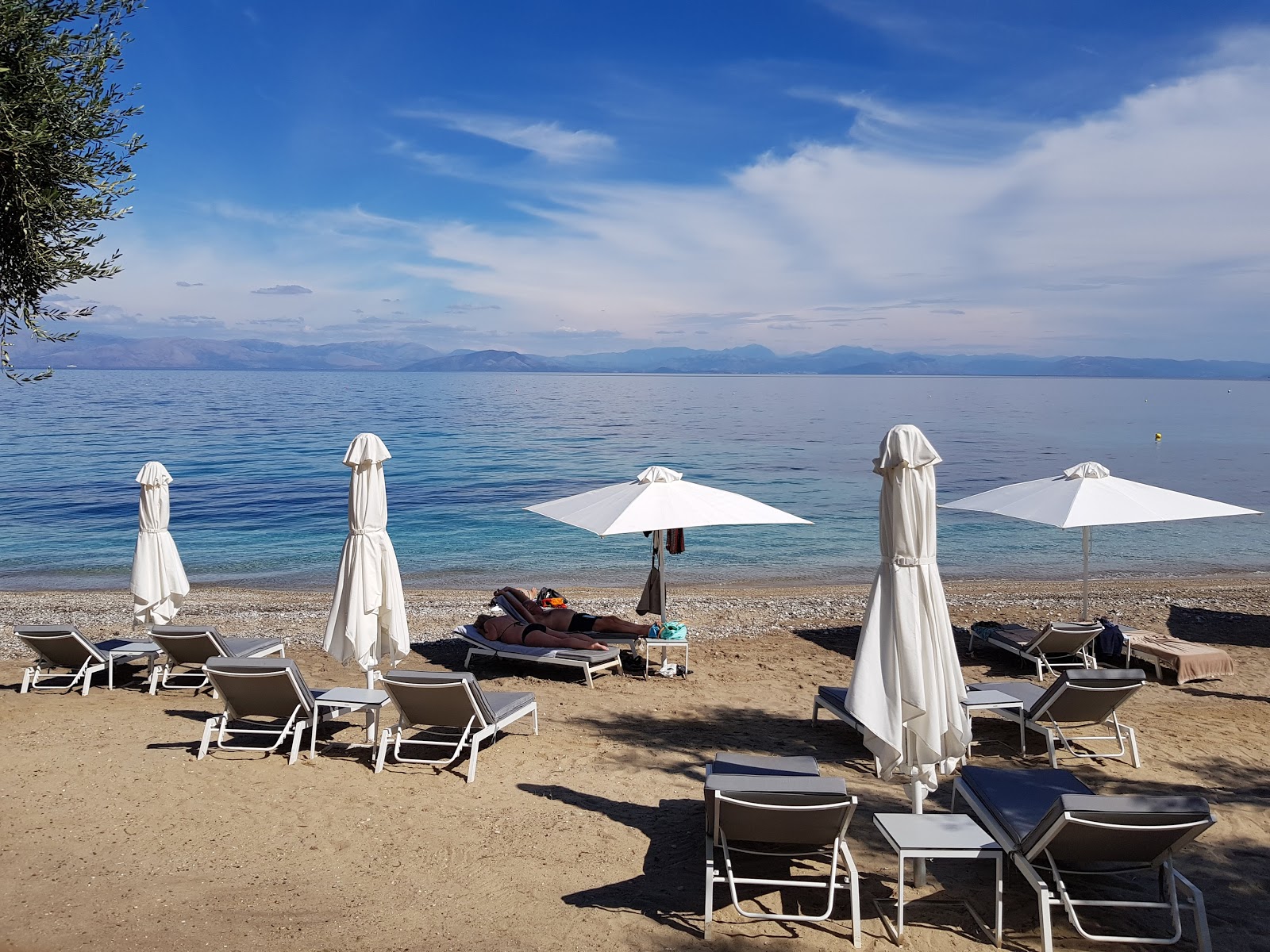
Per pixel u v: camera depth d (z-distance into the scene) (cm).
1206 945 428
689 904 480
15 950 414
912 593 500
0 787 636
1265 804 628
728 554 2098
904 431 503
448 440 5103
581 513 998
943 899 492
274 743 755
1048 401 12669
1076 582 1791
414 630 1273
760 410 9138
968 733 512
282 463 3769
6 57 635
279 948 422
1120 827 416
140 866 510
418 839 556
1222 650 1135
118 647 966
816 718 825
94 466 3622
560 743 765
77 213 678
